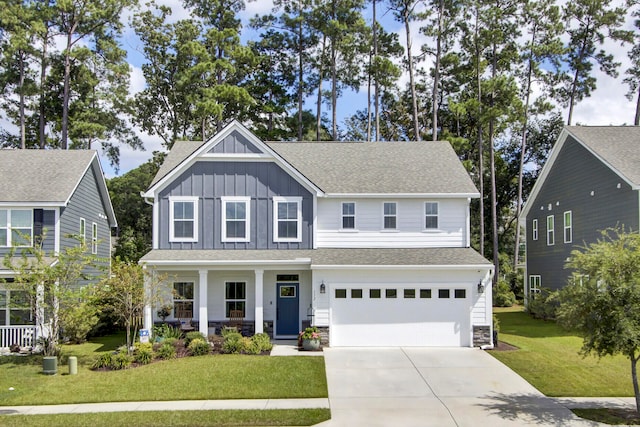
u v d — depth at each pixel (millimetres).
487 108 40375
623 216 25359
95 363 19172
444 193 24875
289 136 46562
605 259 13688
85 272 29016
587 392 16094
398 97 51969
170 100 44094
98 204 31641
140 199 51188
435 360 19797
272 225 24312
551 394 15938
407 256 23375
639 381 17016
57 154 28781
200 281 22641
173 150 28781
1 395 15844
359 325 22422
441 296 22547
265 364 18891
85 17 39562
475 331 22281
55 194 24969
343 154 28703
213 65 40469
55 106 42219
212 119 43250
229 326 23984
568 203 31125
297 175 24266
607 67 45750
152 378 17312
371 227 25031
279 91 44844
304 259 22797
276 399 15414
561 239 32000
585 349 13945
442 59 40875
